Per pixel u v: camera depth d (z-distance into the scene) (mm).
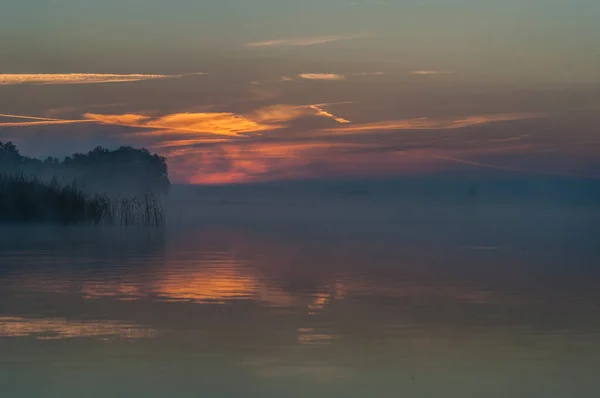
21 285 20500
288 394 10742
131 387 11008
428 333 14555
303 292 19750
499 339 14000
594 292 19859
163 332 14508
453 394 10812
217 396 10633
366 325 15203
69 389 10883
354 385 11148
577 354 12938
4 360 12391
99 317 15875
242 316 16141
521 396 10734
